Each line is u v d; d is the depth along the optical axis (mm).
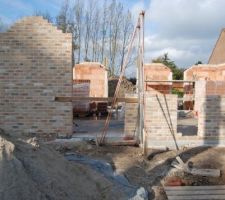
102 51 41125
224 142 11000
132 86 29969
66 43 11617
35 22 11562
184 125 14984
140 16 10094
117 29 41031
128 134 11320
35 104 11680
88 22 42344
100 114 18656
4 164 5812
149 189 7781
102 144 10695
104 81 23766
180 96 25406
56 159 7215
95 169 8266
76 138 11398
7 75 11617
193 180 8258
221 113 11000
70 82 11664
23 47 11594
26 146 6875
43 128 11711
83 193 6598
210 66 24750
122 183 7773
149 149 10359
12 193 5504
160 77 24516
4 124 11688
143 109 10141
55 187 6203
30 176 6070
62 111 11664
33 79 11633
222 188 7848
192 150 10242
